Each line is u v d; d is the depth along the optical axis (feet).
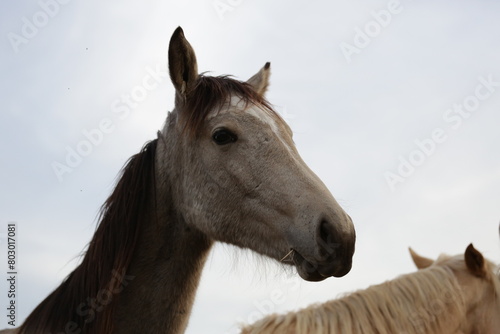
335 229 10.55
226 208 11.96
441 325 13.24
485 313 13.94
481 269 14.14
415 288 13.47
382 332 12.53
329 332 12.27
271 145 11.93
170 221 12.57
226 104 12.44
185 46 12.64
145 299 12.11
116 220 12.42
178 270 12.39
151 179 12.85
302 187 11.34
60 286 12.49
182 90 12.69
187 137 12.44
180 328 12.35
